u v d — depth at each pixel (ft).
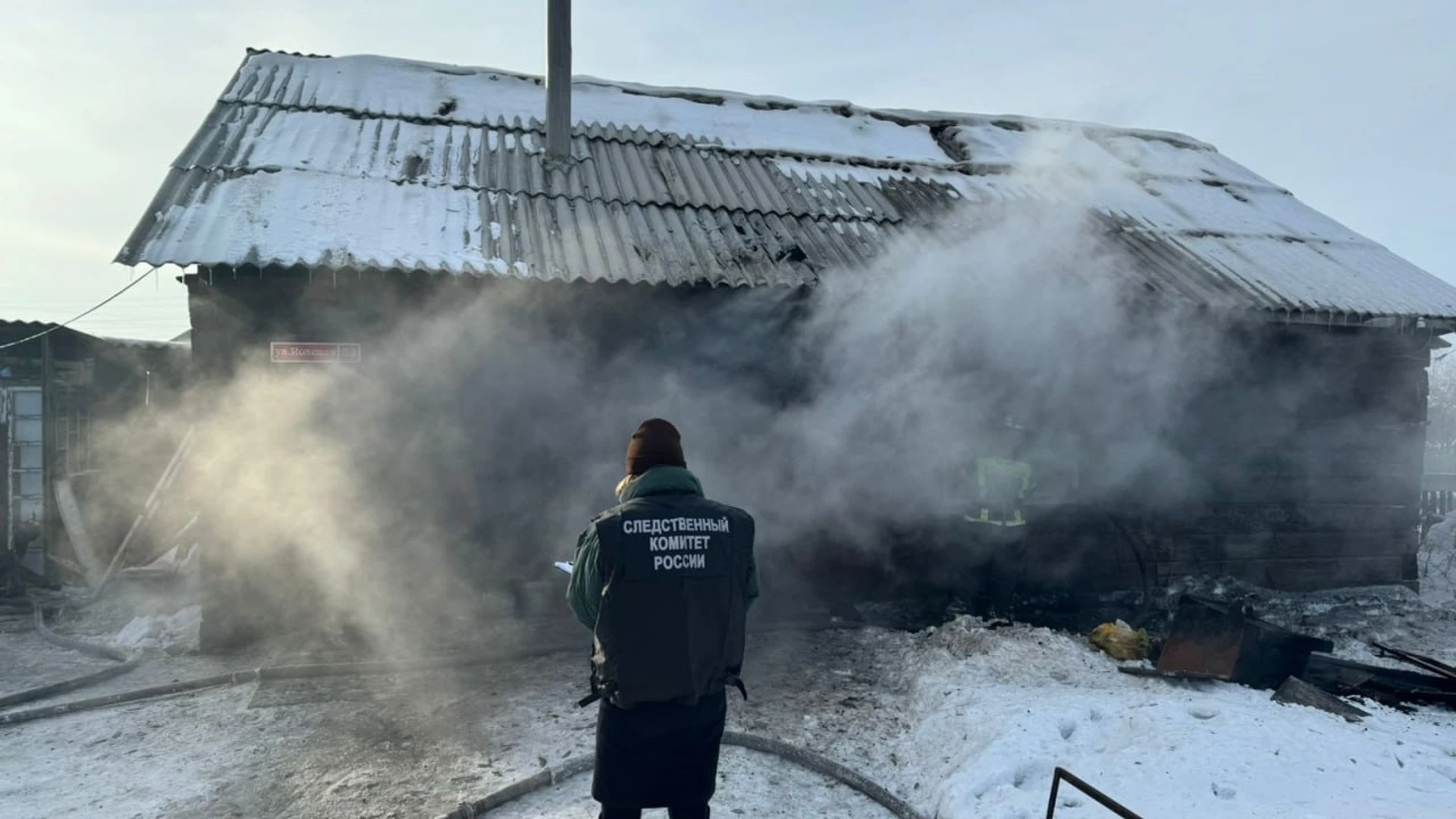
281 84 29.04
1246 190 34.96
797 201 27.71
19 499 30.96
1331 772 14.10
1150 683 19.24
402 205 23.36
